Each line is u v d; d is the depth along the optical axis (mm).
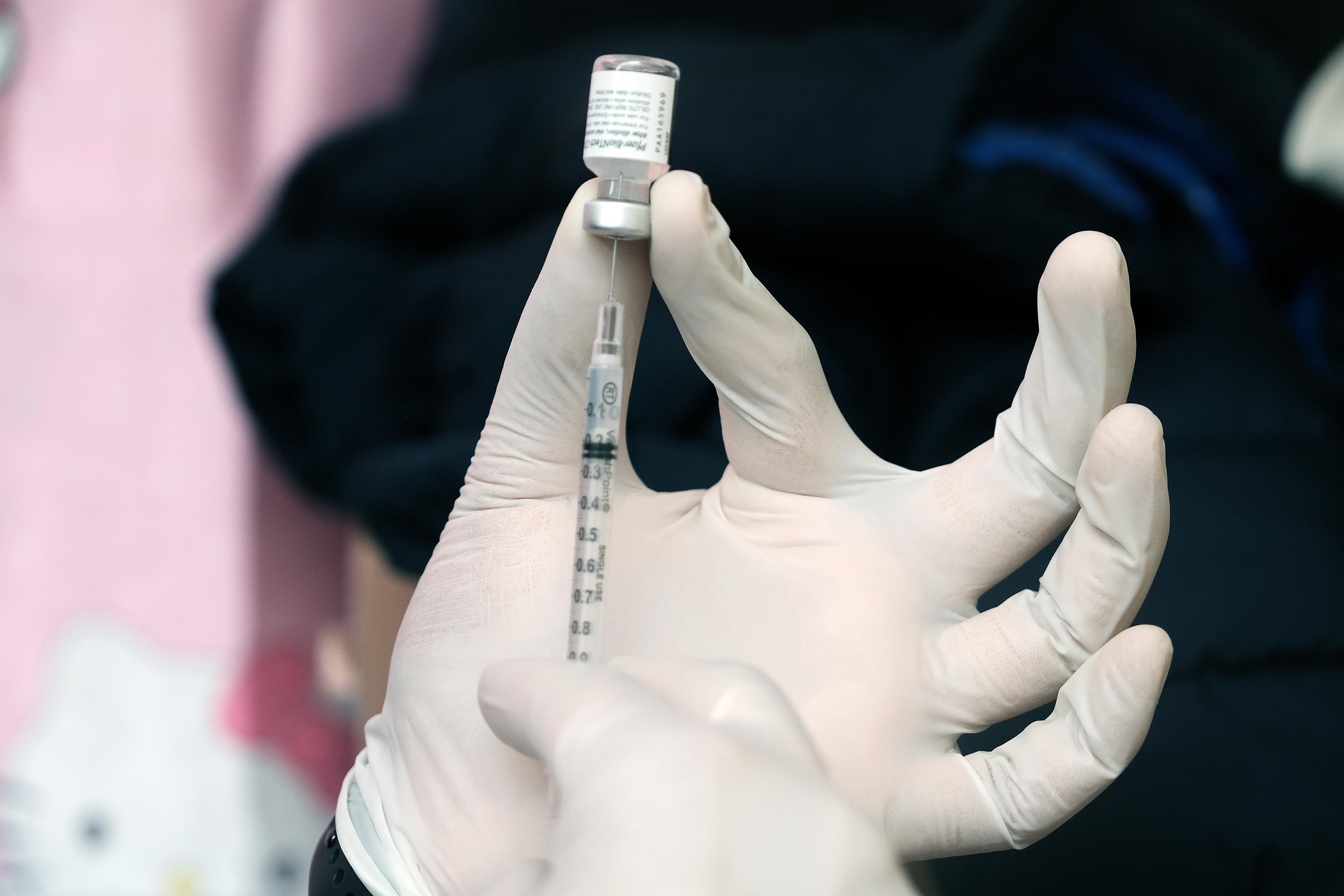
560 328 756
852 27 1553
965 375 1129
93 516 1648
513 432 770
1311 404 1120
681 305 746
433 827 753
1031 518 748
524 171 1339
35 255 1660
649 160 737
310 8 1747
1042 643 742
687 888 682
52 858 1567
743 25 1586
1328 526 924
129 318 1676
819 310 1152
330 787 1630
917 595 754
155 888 1571
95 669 1622
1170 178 1420
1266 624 884
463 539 772
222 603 1656
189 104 1699
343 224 1444
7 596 1616
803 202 1120
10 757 1585
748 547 765
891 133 1093
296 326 1329
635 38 1483
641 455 995
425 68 1676
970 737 844
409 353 1276
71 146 1674
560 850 694
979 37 1108
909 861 750
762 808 692
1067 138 1335
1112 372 738
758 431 760
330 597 1684
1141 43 1421
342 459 1264
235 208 1721
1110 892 820
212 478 1671
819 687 749
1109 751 730
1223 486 939
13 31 1653
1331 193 1362
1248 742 847
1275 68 1440
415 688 764
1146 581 737
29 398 1647
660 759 696
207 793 1605
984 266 1107
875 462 769
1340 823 825
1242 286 1273
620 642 763
